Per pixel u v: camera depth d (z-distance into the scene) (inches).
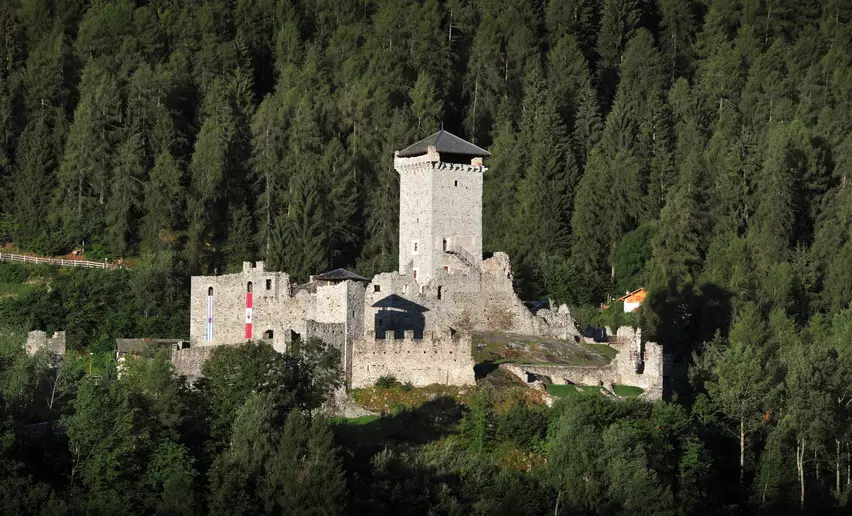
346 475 7637.8
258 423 7677.2
